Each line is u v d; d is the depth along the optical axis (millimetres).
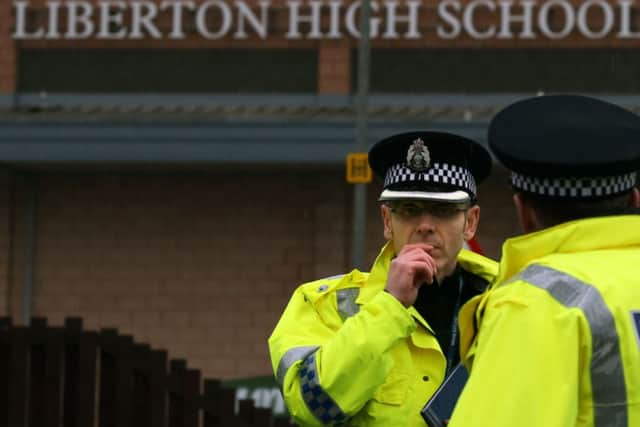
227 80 33469
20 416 16922
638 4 32750
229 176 34312
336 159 31000
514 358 5336
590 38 32844
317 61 33281
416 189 8023
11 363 16953
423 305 8242
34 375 17031
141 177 34438
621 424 5324
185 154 31266
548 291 5426
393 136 8102
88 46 33594
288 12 33312
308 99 33250
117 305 34438
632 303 5410
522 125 5707
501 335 5422
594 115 5676
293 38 33219
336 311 8125
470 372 6090
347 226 33750
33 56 33594
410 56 33219
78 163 32031
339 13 33062
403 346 7871
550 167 5574
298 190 34062
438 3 33094
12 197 33688
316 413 7539
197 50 33531
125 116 31578
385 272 8117
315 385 7500
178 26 33344
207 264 34344
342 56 33094
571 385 5246
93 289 34375
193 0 33375
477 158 8203
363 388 7480
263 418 17188
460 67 33125
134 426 16953
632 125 5641
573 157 5539
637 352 5340
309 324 8102
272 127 31094
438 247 8047
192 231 34375
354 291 8203
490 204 33562
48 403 16875
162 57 33594
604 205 5691
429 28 33062
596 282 5418
